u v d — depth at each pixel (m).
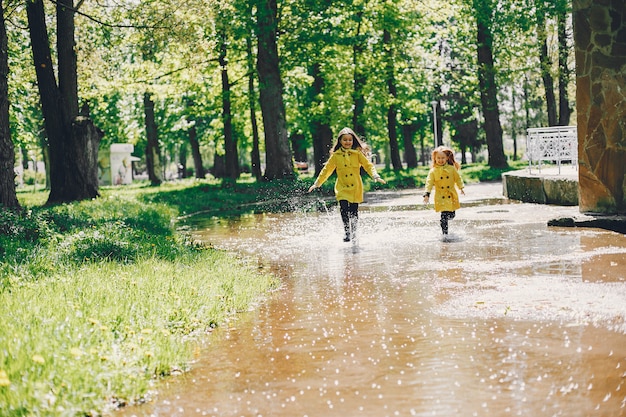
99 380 4.46
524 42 43.59
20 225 13.60
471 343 5.57
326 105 42.03
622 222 12.89
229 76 40.50
